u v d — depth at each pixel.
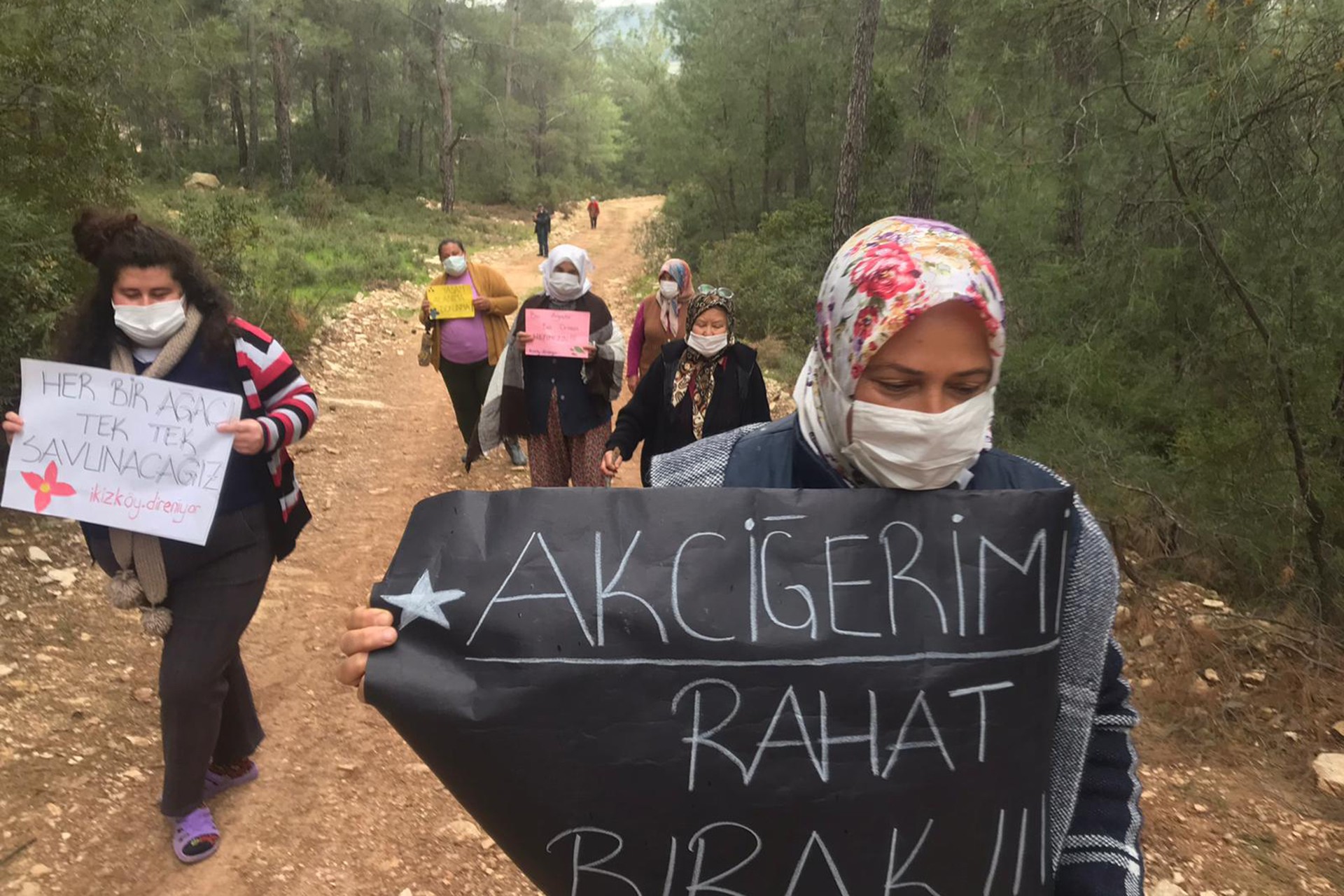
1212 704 3.85
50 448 2.57
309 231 23.31
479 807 1.31
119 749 3.44
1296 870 2.96
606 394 5.39
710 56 22.69
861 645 1.29
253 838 3.07
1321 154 4.77
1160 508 5.31
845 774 1.28
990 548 1.30
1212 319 5.39
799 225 17.97
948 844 1.28
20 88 5.43
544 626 1.29
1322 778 3.38
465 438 7.35
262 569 2.84
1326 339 4.54
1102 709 1.37
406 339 12.99
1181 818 3.21
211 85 33.84
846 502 1.33
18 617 4.18
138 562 2.67
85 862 2.89
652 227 28.02
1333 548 4.55
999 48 7.02
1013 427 6.62
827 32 21.44
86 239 2.55
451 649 1.30
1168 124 5.04
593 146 58.25
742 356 4.28
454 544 1.35
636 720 1.28
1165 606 4.66
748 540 1.33
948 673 1.28
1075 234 7.14
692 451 1.56
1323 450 4.71
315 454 7.49
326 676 4.12
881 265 1.23
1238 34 4.78
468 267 7.08
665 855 1.30
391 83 41.78
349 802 3.29
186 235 9.54
